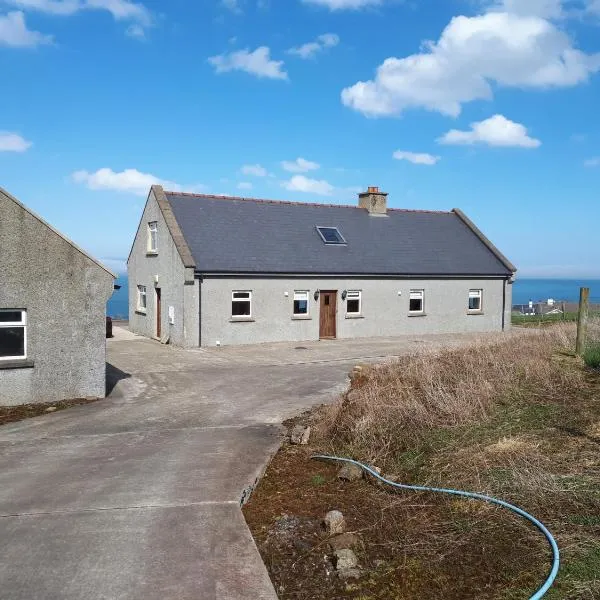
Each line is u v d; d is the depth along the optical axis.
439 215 33.28
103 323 13.02
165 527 5.85
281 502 6.71
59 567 5.04
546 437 7.57
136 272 28.33
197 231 24.36
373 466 7.59
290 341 24.62
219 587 4.72
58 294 12.54
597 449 6.98
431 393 9.54
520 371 10.90
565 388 9.92
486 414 8.77
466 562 5.03
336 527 5.77
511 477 6.36
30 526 5.89
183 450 8.81
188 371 16.98
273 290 24.23
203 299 22.78
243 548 5.39
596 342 12.95
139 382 15.12
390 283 27.14
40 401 12.48
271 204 28.05
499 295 30.47
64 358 12.70
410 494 6.56
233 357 20.03
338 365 18.23
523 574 4.70
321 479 7.38
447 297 28.84
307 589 4.84
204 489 6.96
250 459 8.25
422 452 7.73
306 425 10.30
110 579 4.83
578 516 5.43
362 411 9.45
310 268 24.94
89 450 8.90
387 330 27.16
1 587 4.71
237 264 23.48
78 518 6.09
